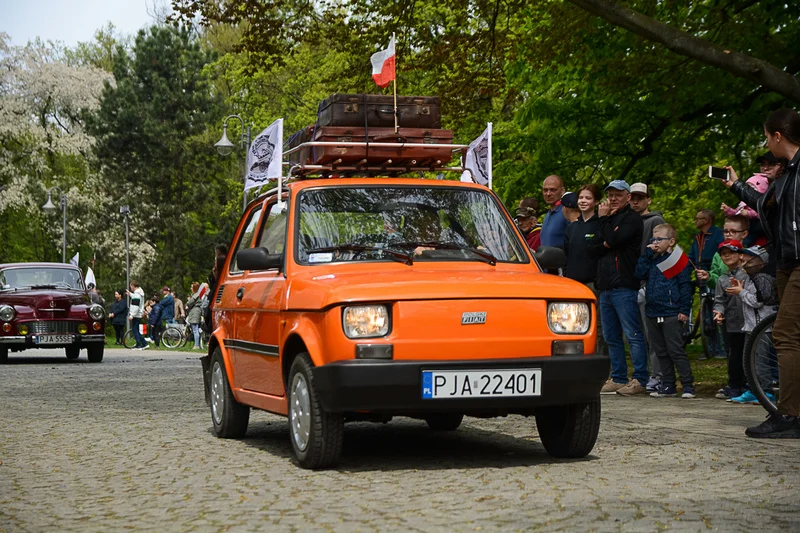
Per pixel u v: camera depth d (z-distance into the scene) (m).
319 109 8.89
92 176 68.00
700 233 14.34
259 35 20.17
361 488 6.15
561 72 22.97
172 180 67.12
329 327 6.71
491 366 6.70
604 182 24.08
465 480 6.35
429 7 22.66
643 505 5.41
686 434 8.31
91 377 18.20
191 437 9.07
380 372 6.55
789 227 7.91
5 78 66.94
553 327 6.95
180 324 39.41
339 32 21.25
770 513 5.19
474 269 7.59
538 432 8.21
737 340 11.15
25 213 68.88
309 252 7.70
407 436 8.81
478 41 21.50
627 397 11.74
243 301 8.48
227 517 5.38
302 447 7.04
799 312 7.93
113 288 66.19
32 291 25.52
